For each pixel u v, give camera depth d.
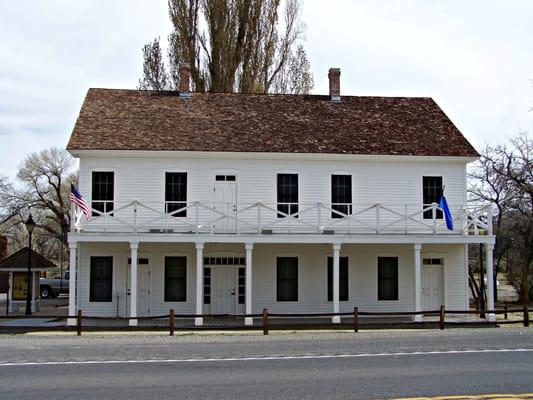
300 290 27.22
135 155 26.16
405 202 27.28
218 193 26.58
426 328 23.62
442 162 27.47
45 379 13.23
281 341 19.72
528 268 37.59
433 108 30.94
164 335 21.66
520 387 12.23
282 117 29.16
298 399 11.25
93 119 27.55
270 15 37.84
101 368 14.55
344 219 26.64
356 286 27.55
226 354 16.73
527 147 40.34
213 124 28.11
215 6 37.12
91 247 26.42
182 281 26.88
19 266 29.94
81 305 26.25
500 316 28.89
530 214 37.03
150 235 24.09
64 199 58.38
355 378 13.19
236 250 27.23
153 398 11.41
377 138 27.94
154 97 29.95
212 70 37.34
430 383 12.64
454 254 27.83
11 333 22.30
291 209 26.81
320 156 26.72
